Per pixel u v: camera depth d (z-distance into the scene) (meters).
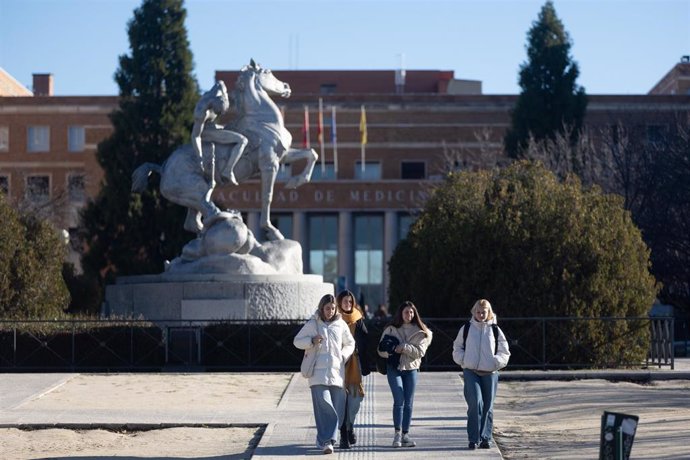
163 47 45.88
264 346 25.84
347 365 15.36
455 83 81.06
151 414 18.45
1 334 25.61
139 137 45.12
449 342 25.77
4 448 15.66
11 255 27.52
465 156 69.75
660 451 14.59
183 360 25.84
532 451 15.28
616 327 25.92
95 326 25.83
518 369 25.59
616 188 44.97
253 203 66.94
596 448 15.23
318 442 14.91
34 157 70.62
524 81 57.06
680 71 73.75
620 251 26.47
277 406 19.34
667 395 20.62
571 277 26.11
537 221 26.62
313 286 27.77
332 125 66.12
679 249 41.44
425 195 61.97
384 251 68.56
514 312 26.31
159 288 27.53
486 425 15.41
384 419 18.00
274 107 28.92
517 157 53.62
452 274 27.28
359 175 70.81
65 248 30.02
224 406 19.39
